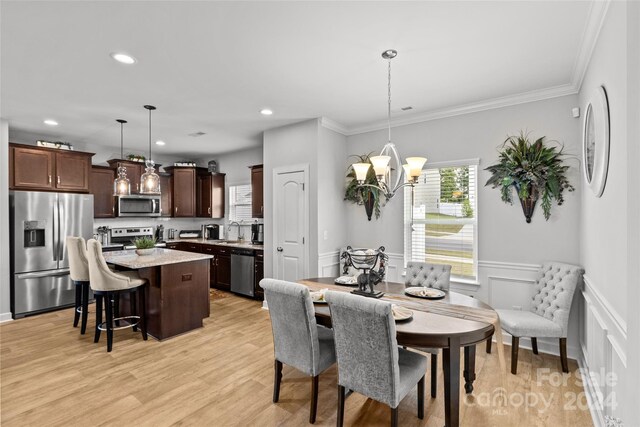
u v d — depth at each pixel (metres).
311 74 2.87
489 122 3.51
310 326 2.08
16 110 3.82
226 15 2.02
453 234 3.76
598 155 2.09
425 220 3.96
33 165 4.44
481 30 2.18
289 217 4.44
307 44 2.37
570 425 2.10
